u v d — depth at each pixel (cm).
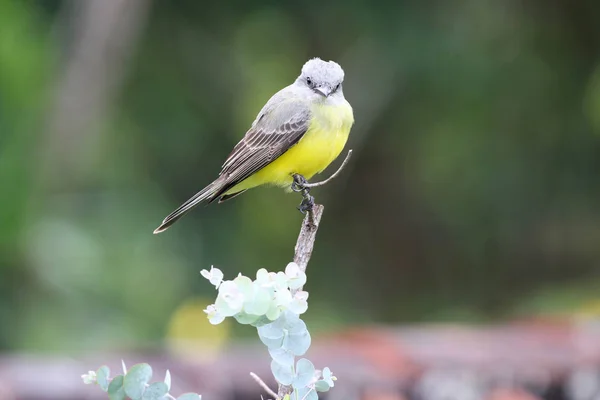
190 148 1573
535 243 1656
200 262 1501
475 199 1653
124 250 1330
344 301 1698
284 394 359
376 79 1636
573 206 1642
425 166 1650
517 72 1625
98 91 1512
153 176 1552
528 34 1641
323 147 670
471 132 1633
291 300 331
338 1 1617
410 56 1611
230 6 1622
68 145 1478
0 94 1254
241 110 1583
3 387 670
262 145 668
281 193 1559
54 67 1481
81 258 1249
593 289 1459
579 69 1650
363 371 716
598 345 777
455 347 761
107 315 1235
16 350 1173
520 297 1648
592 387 751
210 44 1614
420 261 1712
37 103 1306
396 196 1712
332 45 1648
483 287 1680
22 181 1226
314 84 678
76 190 1455
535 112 1633
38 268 1215
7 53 1271
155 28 1593
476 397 729
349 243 1730
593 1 1641
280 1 1623
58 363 719
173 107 1578
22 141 1246
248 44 1628
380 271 1723
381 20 1616
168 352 752
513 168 1634
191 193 1569
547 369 749
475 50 1611
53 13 1543
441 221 1684
